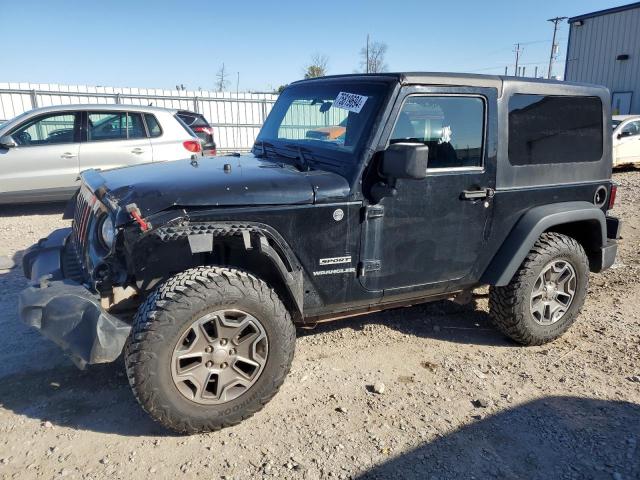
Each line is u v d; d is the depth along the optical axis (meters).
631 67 23.67
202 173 3.28
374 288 3.46
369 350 4.05
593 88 4.20
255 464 2.75
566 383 3.62
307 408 3.26
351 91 3.55
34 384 3.44
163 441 2.92
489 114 3.60
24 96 18.31
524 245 3.81
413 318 4.66
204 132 12.95
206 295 2.78
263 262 3.27
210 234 2.78
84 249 3.43
